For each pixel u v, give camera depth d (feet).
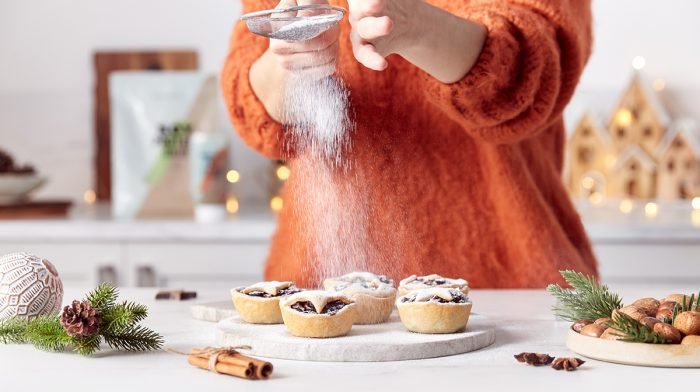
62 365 4.39
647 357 4.25
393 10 4.85
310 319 4.56
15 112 12.53
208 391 4.03
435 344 4.47
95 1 12.32
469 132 5.94
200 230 9.95
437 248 6.42
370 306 4.87
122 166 10.96
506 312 5.37
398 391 4.02
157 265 10.02
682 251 9.52
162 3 12.26
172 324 5.13
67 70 12.42
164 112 10.98
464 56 5.42
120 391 4.05
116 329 4.51
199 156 10.66
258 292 4.94
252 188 12.30
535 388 4.04
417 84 6.35
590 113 11.62
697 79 11.86
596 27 11.91
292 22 4.65
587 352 4.40
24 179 10.91
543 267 6.48
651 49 11.89
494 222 6.51
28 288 4.84
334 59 4.99
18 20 12.41
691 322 4.29
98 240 10.07
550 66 5.68
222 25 12.25
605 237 9.55
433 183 6.42
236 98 6.22
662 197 11.55
